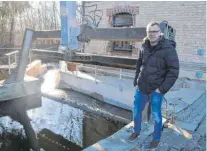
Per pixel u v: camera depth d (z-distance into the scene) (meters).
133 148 2.99
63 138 4.87
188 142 3.21
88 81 7.19
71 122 5.55
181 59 7.21
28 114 6.11
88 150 2.94
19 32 17.08
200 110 4.48
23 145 4.61
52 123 5.57
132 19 8.12
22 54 6.11
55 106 6.61
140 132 3.40
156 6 7.48
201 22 6.70
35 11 19.70
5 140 4.75
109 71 8.16
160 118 2.87
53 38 5.00
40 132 5.15
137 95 2.98
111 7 8.42
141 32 3.83
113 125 5.27
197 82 6.49
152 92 2.79
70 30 3.95
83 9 8.96
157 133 2.93
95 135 5.02
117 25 8.55
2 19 15.54
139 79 2.85
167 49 2.57
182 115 4.21
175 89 6.09
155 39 2.58
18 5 16.67
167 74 2.59
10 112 6.29
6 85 6.31
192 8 6.79
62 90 7.76
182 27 7.06
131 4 8.00
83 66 8.73
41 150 4.45
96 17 8.82
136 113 3.05
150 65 2.69
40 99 7.07
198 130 3.62
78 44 4.13
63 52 4.18
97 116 5.62
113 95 6.35
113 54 8.69
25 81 6.68
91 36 4.30
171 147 3.08
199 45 6.83
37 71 9.20
